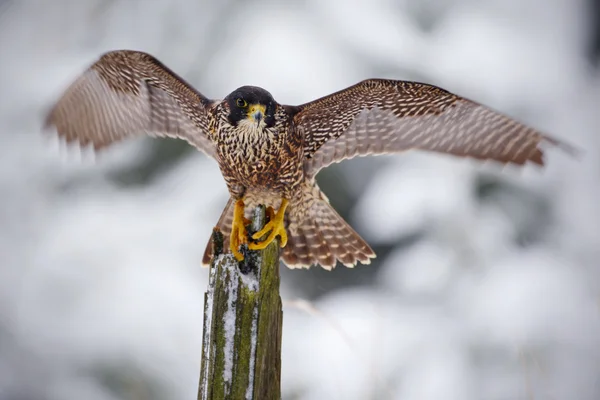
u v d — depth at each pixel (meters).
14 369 13.91
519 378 13.27
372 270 14.98
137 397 13.59
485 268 14.20
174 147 15.09
